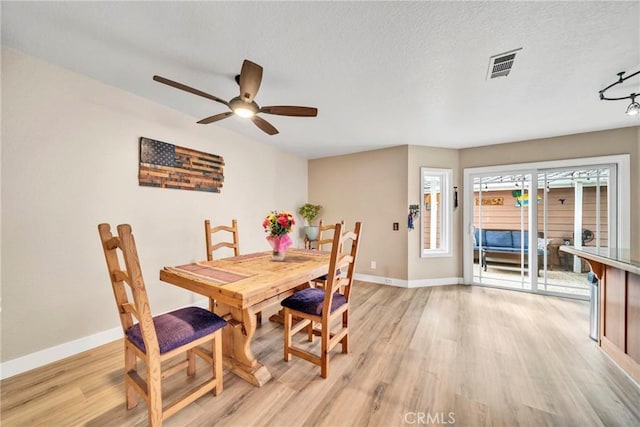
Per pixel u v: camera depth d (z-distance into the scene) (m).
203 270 1.86
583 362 1.89
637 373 1.64
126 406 1.47
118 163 2.24
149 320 1.21
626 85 2.08
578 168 3.30
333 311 1.80
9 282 1.71
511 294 3.51
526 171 3.61
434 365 1.86
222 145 3.20
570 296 3.34
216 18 1.41
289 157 4.44
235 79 2.06
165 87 2.22
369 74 1.97
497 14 1.36
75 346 1.99
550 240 3.47
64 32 1.54
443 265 4.01
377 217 4.15
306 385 1.65
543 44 1.59
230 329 1.83
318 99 2.39
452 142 3.72
